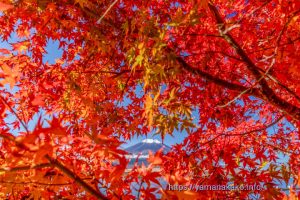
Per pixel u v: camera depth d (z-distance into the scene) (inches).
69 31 178.2
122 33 143.1
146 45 108.9
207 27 148.3
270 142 188.4
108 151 83.7
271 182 140.2
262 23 145.0
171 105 125.8
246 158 155.7
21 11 144.4
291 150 185.3
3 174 77.4
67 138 72.9
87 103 182.5
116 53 180.1
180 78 167.5
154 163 83.6
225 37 124.6
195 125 110.7
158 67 106.2
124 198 89.7
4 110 73.6
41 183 80.3
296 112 127.4
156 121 112.7
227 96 176.7
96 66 202.2
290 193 109.2
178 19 98.9
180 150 161.8
